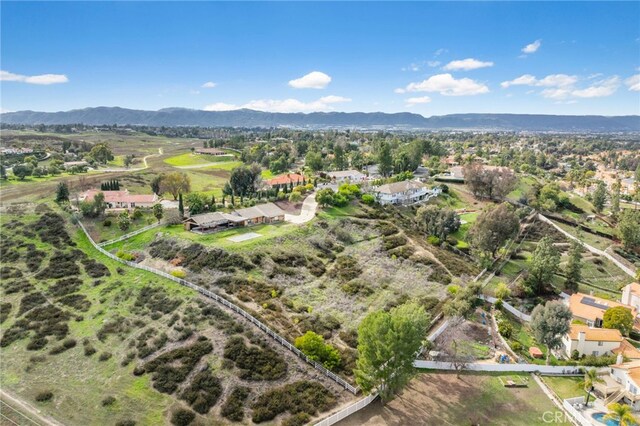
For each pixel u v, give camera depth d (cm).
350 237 10288
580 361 6650
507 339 7244
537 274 9206
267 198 12756
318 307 7419
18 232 9681
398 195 13800
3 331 6662
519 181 17438
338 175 17075
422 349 6569
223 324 6331
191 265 8156
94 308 7094
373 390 5609
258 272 8100
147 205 12044
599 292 9688
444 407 5466
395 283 8569
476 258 10350
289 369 5719
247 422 4962
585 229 13138
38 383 5575
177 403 5141
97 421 4944
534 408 5553
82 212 10656
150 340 6153
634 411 5544
